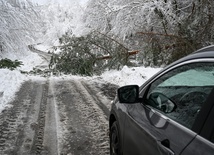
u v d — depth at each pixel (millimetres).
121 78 10000
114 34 15625
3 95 7426
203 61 1773
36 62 27172
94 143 4211
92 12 18594
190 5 13758
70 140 4332
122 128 2859
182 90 2139
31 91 8398
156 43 12875
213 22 10711
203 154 1373
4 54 22734
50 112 5945
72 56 13352
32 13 30625
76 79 11141
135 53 13531
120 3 17156
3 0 23281
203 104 1624
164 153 1692
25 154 3834
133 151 2359
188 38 10977
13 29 23734
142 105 2588
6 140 4320
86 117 5539
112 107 3547
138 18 15133
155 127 2023
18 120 5348
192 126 1632
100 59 13445
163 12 13617
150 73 9789
